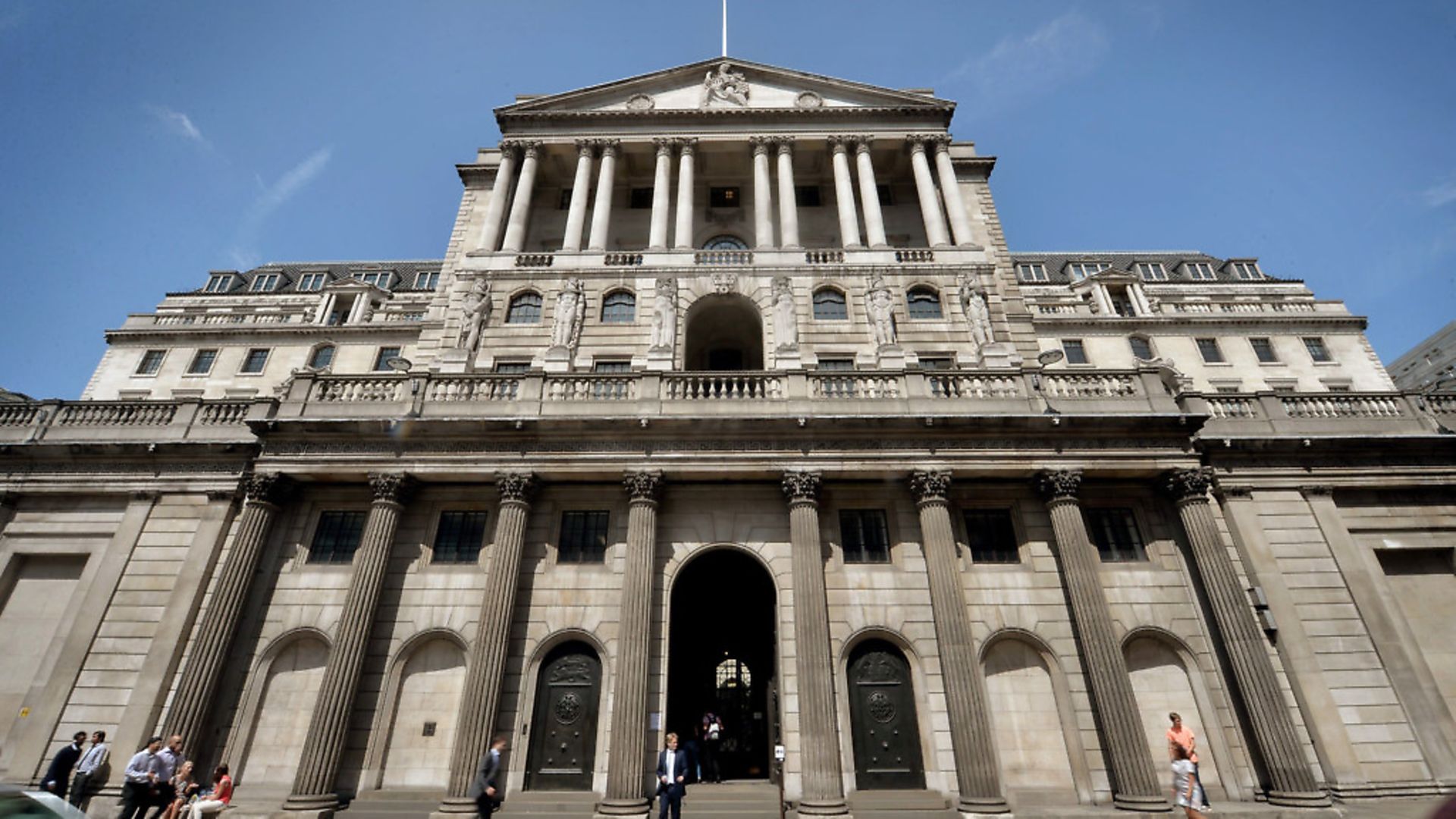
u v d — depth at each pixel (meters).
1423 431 20.91
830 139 30.31
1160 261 52.38
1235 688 17.59
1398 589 19.56
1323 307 43.28
